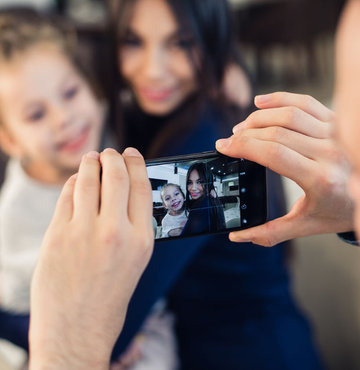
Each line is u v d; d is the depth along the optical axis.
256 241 0.46
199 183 0.49
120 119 1.00
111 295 0.35
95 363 0.35
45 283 0.35
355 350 1.25
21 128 0.99
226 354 0.80
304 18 2.91
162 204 0.49
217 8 0.86
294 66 3.03
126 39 0.91
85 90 1.04
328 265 1.56
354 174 0.22
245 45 3.03
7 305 0.87
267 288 0.82
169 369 0.82
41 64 0.96
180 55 0.88
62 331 0.34
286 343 0.79
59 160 1.02
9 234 0.96
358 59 0.19
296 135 0.40
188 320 0.85
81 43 1.10
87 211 0.35
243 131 0.43
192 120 0.80
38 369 0.33
